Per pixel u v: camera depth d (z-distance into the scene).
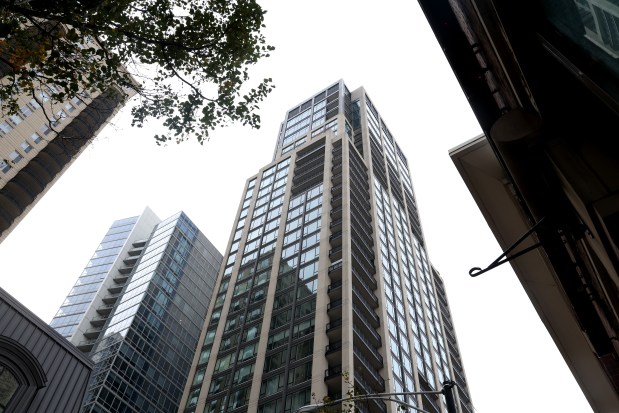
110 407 80.94
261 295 68.00
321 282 61.59
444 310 103.00
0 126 62.44
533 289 14.95
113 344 91.19
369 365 52.06
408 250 92.69
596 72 5.44
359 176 90.44
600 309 11.81
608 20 4.70
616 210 5.76
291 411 47.62
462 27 9.09
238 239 86.88
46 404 20.66
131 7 11.75
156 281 109.06
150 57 11.98
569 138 6.98
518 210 13.69
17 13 9.96
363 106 119.94
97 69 11.62
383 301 63.34
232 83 12.67
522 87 7.76
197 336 111.94
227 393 55.25
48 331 22.20
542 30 6.68
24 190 65.31
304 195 83.81
